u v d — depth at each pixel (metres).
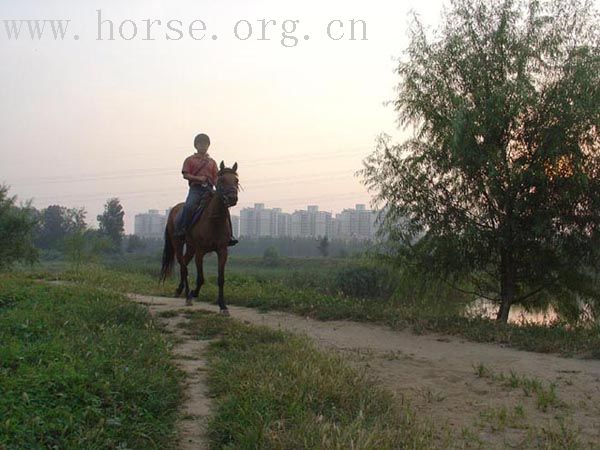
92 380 4.98
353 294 18.72
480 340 8.89
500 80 11.22
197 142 10.76
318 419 4.64
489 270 12.11
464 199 11.44
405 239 12.02
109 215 73.50
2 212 26.56
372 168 12.19
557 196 10.75
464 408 5.55
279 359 6.47
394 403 5.49
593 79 10.55
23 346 6.02
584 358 7.75
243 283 17.61
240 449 4.19
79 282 14.98
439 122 11.52
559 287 12.03
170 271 13.09
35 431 3.98
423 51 11.92
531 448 4.55
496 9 11.57
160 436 4.39
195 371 6.30
